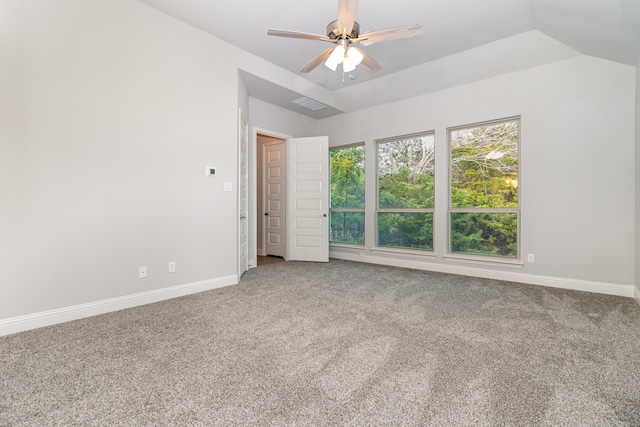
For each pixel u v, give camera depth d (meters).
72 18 2.44
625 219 3.11
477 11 2.91
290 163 5.42
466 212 4.22
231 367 1.73
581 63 3.32
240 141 3.88
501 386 1.55
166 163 3.04
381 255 5.04
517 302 2.94
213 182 3.45
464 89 4.16
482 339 2.11
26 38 2.23
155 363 1.77
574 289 3.38
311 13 2.99
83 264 2.51
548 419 1.30
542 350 1.94
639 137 2.90
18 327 2.21
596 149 3.25
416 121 4.63
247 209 4.47
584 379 1.60
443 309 2.75
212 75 3.43
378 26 3.14
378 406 1.39
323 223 5.24
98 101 2.58
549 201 3.53
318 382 1.58
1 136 2.14
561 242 3.46
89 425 1.27
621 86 3.12
